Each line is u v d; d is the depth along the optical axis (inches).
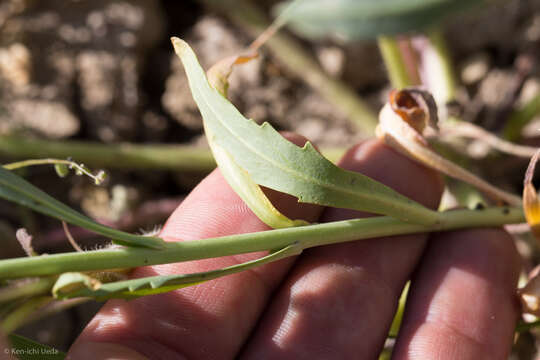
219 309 7.3
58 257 6.5
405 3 7.6
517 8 10.7
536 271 7.9
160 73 10.8
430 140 8.9
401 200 7.3
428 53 9.9
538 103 9.7
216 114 6.9
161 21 10.8
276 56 10.8
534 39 10.6
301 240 7.0
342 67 11.0
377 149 8.0
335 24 7.9
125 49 10.5
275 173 6.9
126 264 6.6
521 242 9.8
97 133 10.5
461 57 11.1
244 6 10.5
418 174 8.0
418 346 7.5
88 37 10.5
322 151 10.2
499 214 7.9
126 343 7.0
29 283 6.6
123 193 10.0
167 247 6.7
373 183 7.1
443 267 7.7
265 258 6.8
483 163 9.8
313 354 7.3
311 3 7.9
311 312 7.4
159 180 10.6
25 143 9.7
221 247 6.8
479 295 7.6
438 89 9.8
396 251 7.7
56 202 6.6
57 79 10.4
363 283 7.5
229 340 7.3
